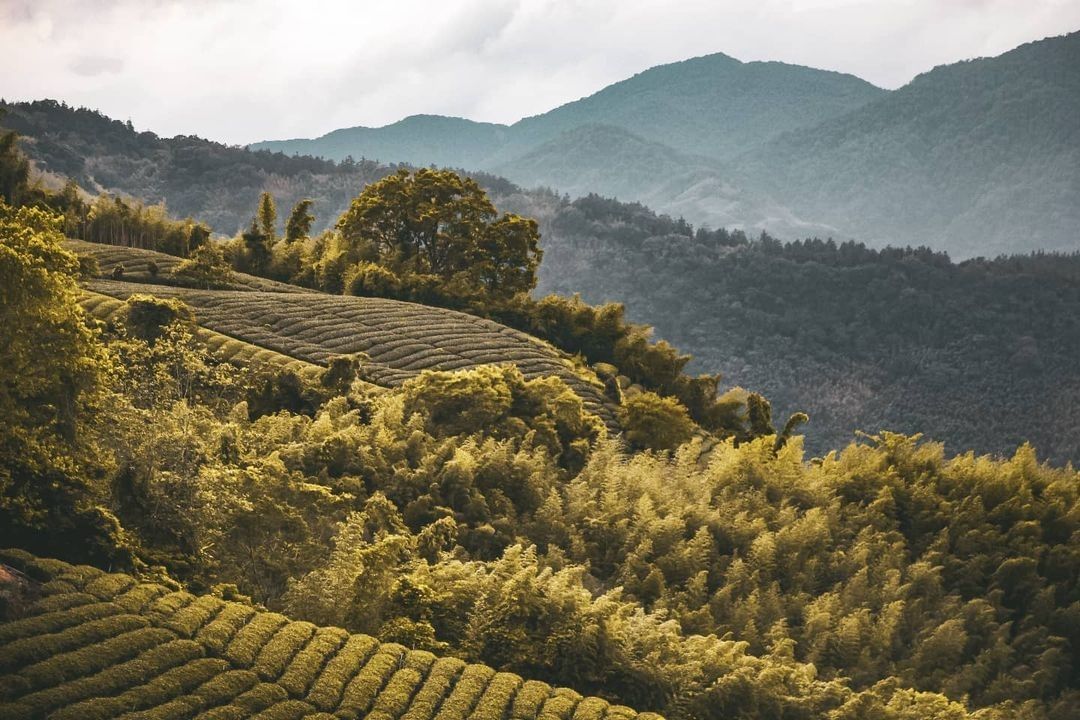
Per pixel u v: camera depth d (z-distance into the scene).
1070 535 63.47
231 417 56.31
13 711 29.48
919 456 69.62
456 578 43.22
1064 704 52.59
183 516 41.59
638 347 105.69
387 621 40.19
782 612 50.91
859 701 41.19
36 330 39.31
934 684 50.66
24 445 38.72
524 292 122.44
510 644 39.75
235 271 114.56
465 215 124.00
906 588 54.81
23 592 34.75
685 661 40.72
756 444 67.56
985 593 59.47
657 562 52.72
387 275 110.44
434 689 35.91
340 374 65.75
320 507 45.66
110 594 36.12
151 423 43.97
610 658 39.69
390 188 122.31
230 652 35.19
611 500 56.38
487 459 57.06
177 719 31.56
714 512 57.28
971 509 64.12
